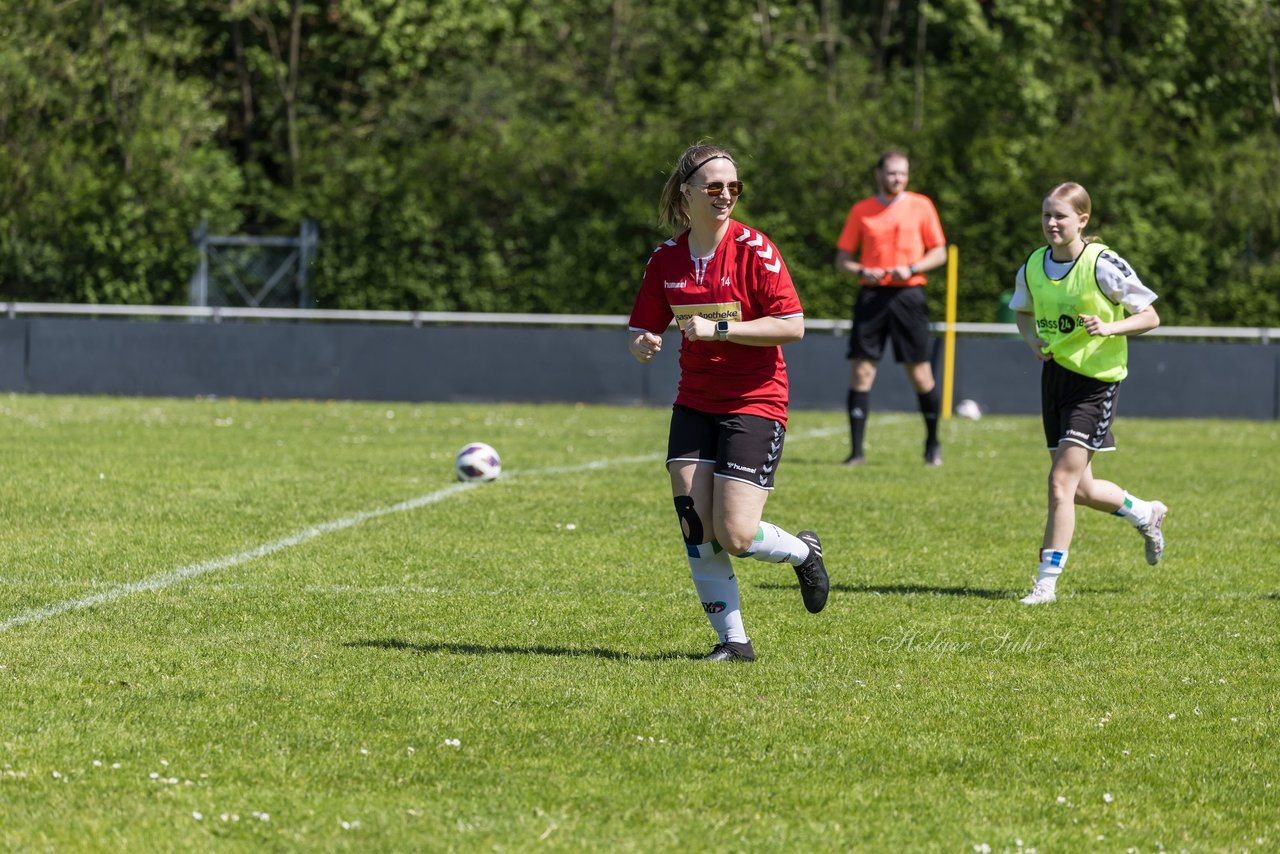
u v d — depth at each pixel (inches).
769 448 549.6
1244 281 2220.7
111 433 1432.1
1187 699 519.2
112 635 592.1
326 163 2420.0
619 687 522.0
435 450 1330.0
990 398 1978.3
